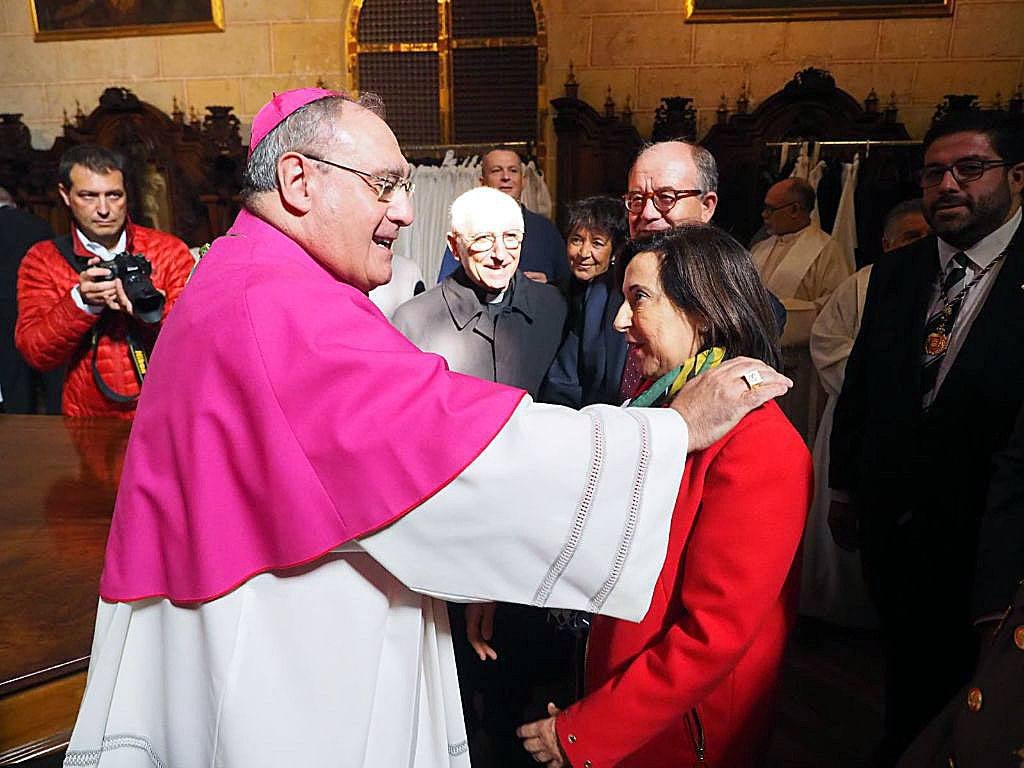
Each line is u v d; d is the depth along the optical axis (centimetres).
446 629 114
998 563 120
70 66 545
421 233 492
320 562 96
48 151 529
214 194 520
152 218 537
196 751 96
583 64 507
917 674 178
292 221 101
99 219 234
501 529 91
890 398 180
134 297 211
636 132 486
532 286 198
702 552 104
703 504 106
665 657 104
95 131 527
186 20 529
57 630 112
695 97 498
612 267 200
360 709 98
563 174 502
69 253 240
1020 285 162
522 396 95
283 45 529
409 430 90
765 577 100
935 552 170
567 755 108
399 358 92
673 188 171
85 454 195
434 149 516
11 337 390
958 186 165
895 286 187
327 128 97
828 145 448
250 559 94
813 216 359
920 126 478
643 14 493
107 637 99
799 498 103
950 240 173
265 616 95
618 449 93
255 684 94
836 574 286
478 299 191
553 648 182
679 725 115
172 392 97
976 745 92
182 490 95
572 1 499
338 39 526
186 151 523
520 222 185
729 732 114
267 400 91
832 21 473
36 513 156
